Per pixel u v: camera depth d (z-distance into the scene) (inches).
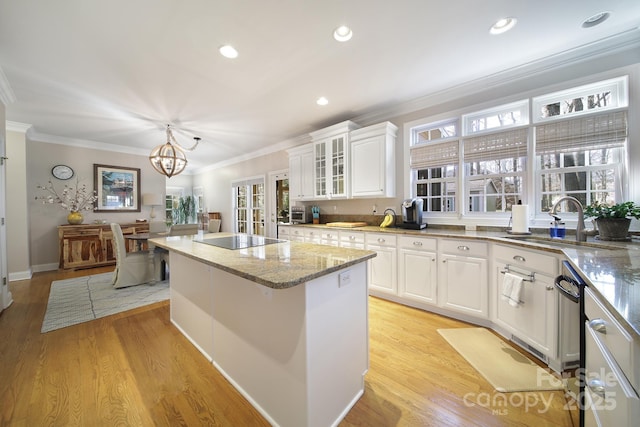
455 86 111.7
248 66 94.7
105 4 64.9
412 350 78.7
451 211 122.6
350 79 105.6
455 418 53.4
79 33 75.7
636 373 25.7
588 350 41.6
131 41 79.9
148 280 150.6
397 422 52.7
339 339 54.6
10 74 97.8
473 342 82.7
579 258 52.7
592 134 87.7
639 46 80.0
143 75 99.8
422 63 94.6
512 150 103.8
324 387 50.2
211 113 139.3
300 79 104.7
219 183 281.6
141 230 208.4
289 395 49.5
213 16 70.0
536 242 78.9
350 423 52.9
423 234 105.2
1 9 65.6
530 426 51.3
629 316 25.6
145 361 74.2
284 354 50.4
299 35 78.5
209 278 73.5
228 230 268.7
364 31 77.2
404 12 69.7
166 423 52.8
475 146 112.9
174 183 316.8
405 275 110.9
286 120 151.9
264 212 224.4
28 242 163.6
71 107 129.3
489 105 107.7
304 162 170.4
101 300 123.9
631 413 25.9
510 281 77.4
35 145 180.1
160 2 64.8
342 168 145.1
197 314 80.5
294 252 68.0
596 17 72.5
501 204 109.6
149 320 101.9
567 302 65.2
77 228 183.5
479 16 71.7
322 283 50.1
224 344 67.6
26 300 123.6
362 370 61.9
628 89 81.5
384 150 128.9
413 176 134.7
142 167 228.1
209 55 87.7
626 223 71.6
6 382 64.7
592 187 90.4
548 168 98.0
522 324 75.7
